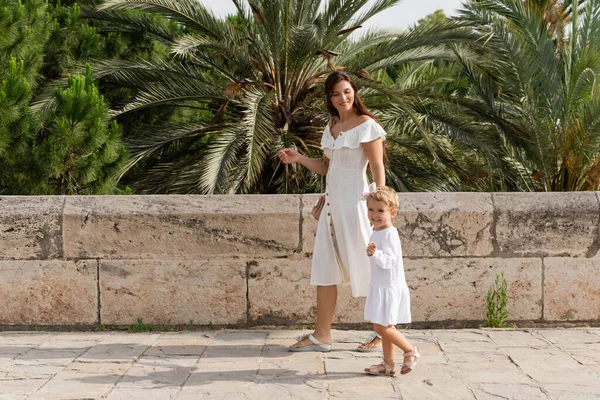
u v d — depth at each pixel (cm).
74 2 1196
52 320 502
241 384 373
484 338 472
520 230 504
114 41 1223
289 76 1160
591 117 1000
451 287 505
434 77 1192
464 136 1122
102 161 752
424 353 436
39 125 747
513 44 1095
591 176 1074
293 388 367
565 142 1070
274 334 489
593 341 462
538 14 1218
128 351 441
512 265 505
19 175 723
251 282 504
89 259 501
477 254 504
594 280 506
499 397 350
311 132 1192
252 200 509
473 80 1202
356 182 432
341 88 427
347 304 507
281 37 1127
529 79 1100
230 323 505
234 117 1276
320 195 513
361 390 363
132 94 1262
